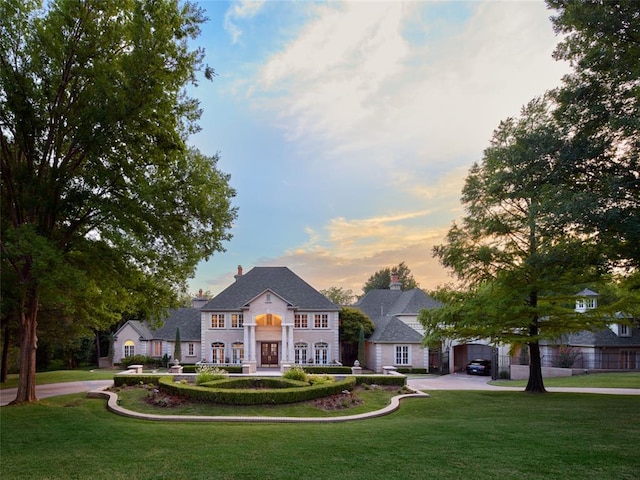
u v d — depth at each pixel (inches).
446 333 829.2
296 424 568.1
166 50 583.2
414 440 430.3
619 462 344.8
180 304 829.2
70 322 1146.0
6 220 641.6
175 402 688.4
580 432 452.8
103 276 712.4
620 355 1301.7
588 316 796.0
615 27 497.0
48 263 512.7
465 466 338.0
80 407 668.7
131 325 1775.3
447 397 785.6
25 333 678.5
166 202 587.5
